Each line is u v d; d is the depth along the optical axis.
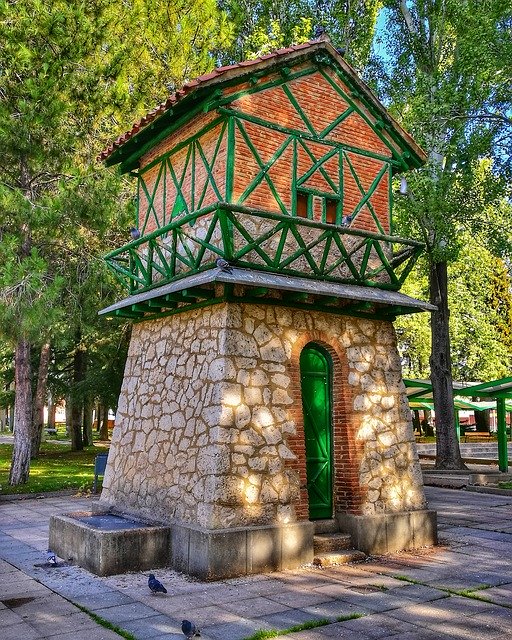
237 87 10.03
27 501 15.80
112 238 18.25
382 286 10.95
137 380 11.19
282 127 10.43
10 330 14.37
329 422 10.36
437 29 21.03
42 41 15.95
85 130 16.64
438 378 23.11
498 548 10.34
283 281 9.16
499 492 18.00
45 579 8.29
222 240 9.64
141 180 12.54
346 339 10.40
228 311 9.16
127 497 10.52
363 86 11.26
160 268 10.73
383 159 11.73
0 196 14.16
